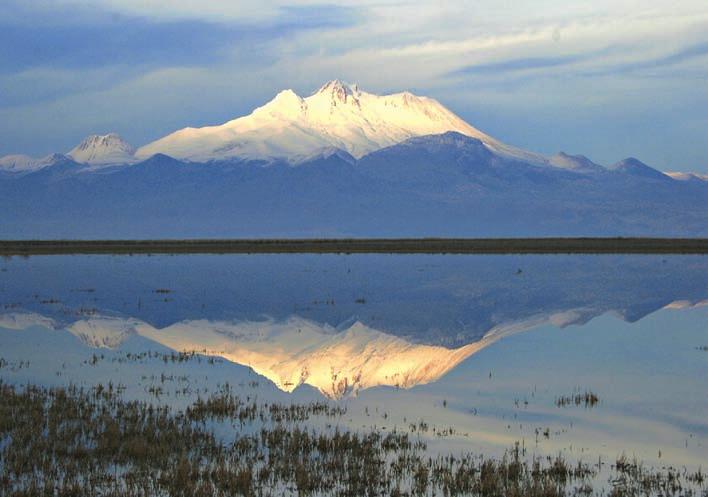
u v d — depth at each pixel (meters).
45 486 20.88
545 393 32.75
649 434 26.77
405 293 72.06
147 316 56.62
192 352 42.62
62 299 65.44
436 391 33.19
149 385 33.50
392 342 46.69
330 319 56.12
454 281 83.12
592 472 22.95
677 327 52.12
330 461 23.03
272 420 27.86
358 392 32.94
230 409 28.86
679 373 37.00
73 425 26.22
